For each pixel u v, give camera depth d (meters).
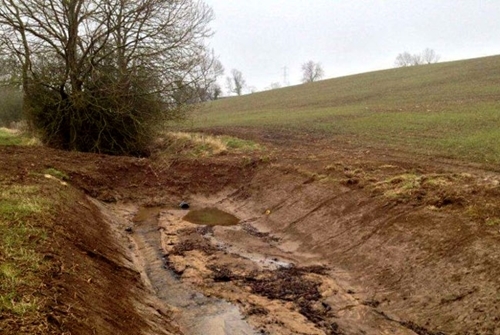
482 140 14.57
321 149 16.73
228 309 7.36
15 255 5.52
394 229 8.65
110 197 13.65
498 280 6.27
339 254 9.12
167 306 7.27
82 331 4.32
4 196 8.26
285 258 9.62
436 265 7.28
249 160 15.88
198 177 15.68
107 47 18.64
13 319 3.98
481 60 52.16
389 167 11.85
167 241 10.69
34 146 17.28
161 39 18.73
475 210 7.79
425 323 6.47
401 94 37.03
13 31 17.53
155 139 22.03
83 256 6.72
